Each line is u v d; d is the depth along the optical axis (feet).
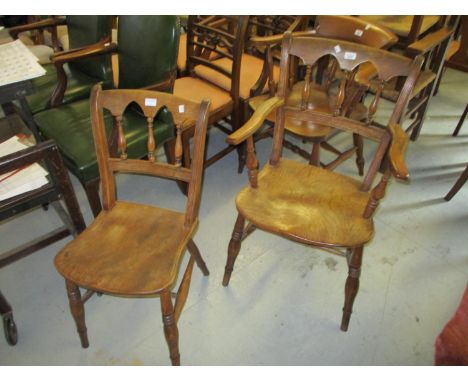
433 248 5.40
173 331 3.46
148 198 6.28
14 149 3.90
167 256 3.46
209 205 6.15
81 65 6.12
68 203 3.96
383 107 8.50
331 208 3.88
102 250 3.49
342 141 7.62
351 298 4.01
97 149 3.62
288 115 4.29
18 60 4.06
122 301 4.74
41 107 5.49
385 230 5.67
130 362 4.13
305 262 5.24
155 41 4.67
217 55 6.72
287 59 3.97
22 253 4.20
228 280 4.84
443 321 4.51
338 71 6.89
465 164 7.01
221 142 7.62
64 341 4.31
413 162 7.08
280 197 4.01
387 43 4.41
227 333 4.40
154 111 3.45
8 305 4.09
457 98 9.01
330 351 4.24
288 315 4.59
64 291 4.83
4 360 4.13
